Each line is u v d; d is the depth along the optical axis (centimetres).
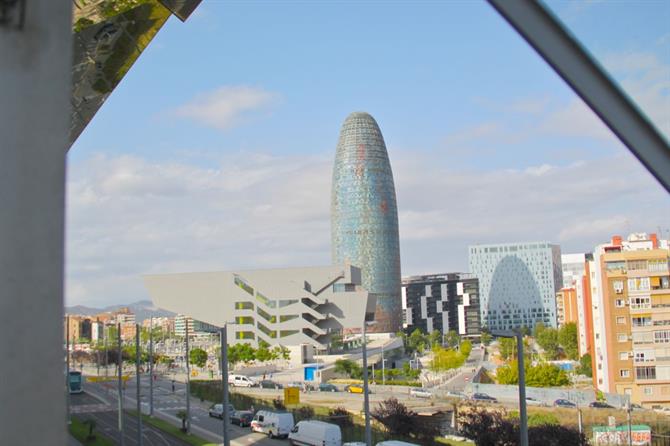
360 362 13088
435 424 6269
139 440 5169
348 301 12400
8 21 393
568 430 5012
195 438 6034
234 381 10112
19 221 390
